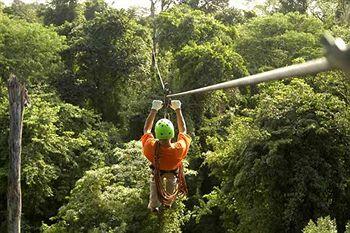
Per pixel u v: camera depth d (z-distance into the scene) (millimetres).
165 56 30328
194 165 23359
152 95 26297
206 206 18500
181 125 5695
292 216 15438
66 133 22312
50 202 22203
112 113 31625
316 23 33094
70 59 31266
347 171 16250
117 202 16172
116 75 31016
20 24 28562
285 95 17266
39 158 20219
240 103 26562
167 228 16422
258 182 16234
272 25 32250
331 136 16203
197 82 24875
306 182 15672
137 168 17359
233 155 17094
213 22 30641
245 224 16891
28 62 27016
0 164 20500
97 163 22078
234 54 25719
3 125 20891
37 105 22312
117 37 30766
